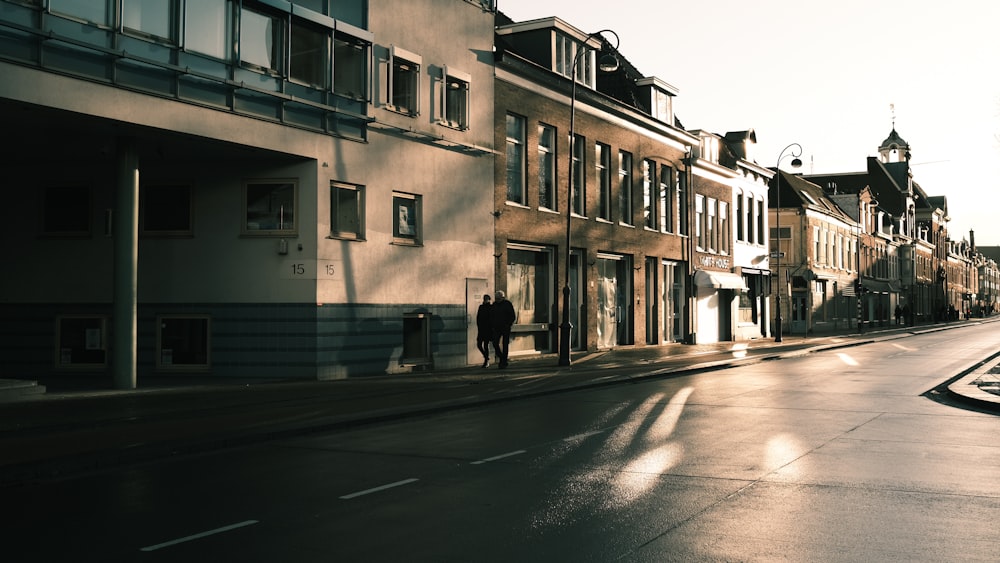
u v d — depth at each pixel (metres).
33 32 13.27
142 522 6.76
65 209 19.50
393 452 10.12
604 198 31.44
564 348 23.28
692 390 17.45
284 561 5.66
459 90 23.45
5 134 15.91
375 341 20.11
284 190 18.78
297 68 18.31
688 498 7.52
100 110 14.48
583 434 11.41
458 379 18.88
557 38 28.41
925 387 17.97
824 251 61.06
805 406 14.52
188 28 15.95
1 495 7.82
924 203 102.94
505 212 25.20
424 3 22.05
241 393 15.63
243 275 18.78
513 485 8.15
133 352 16.27
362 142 19.86
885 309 80.56
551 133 28.03
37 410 12.84
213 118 16.41
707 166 39.78
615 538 6.20
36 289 19.53
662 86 35.66
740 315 44.69
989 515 6.86
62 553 5.87
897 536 6.22
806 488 7.91
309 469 9.05
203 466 9.29
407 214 21.53
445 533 6.37
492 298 24.56
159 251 19.19
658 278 35.25
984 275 159.25
